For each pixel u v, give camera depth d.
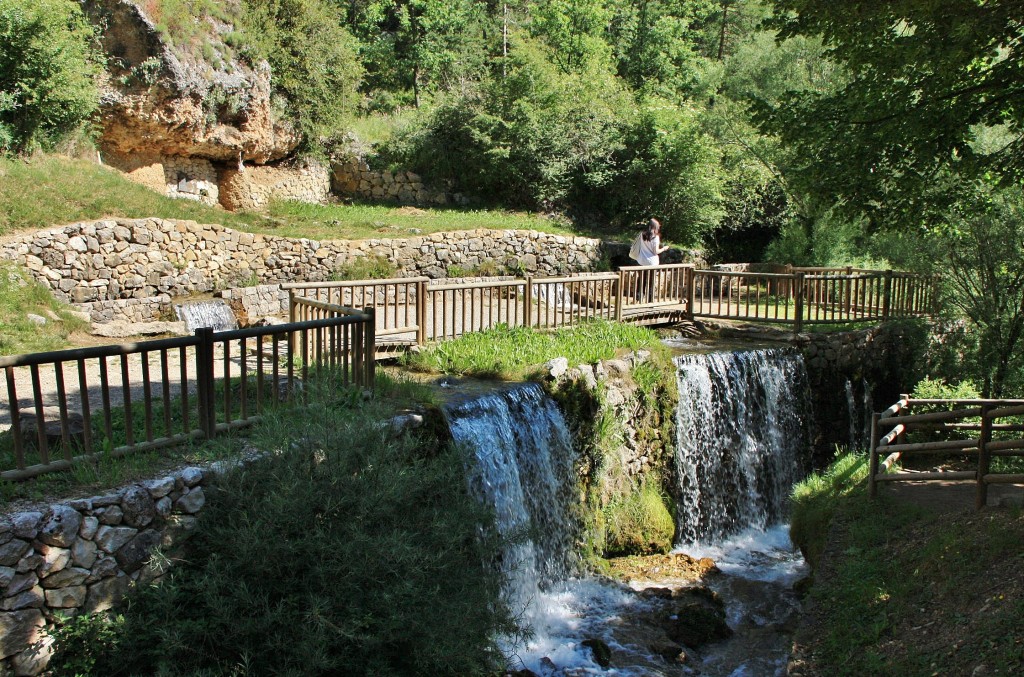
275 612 4.73
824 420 12.63
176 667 4.54
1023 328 13.16
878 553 7.12
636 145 24.42
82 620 4.66
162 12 16.05
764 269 20.58
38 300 11.62
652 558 9.36
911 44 7.15
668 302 13.69
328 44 21.56
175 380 8.71
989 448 7.25
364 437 5.57
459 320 12.84
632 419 9.89
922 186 8.48
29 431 5.46
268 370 9.03
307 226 18.25
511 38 27.97
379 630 4.93
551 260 20.12
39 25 14.09
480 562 6.09
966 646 5.37
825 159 8.71
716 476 10.91
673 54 36.38
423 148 22.89
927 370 13.89
